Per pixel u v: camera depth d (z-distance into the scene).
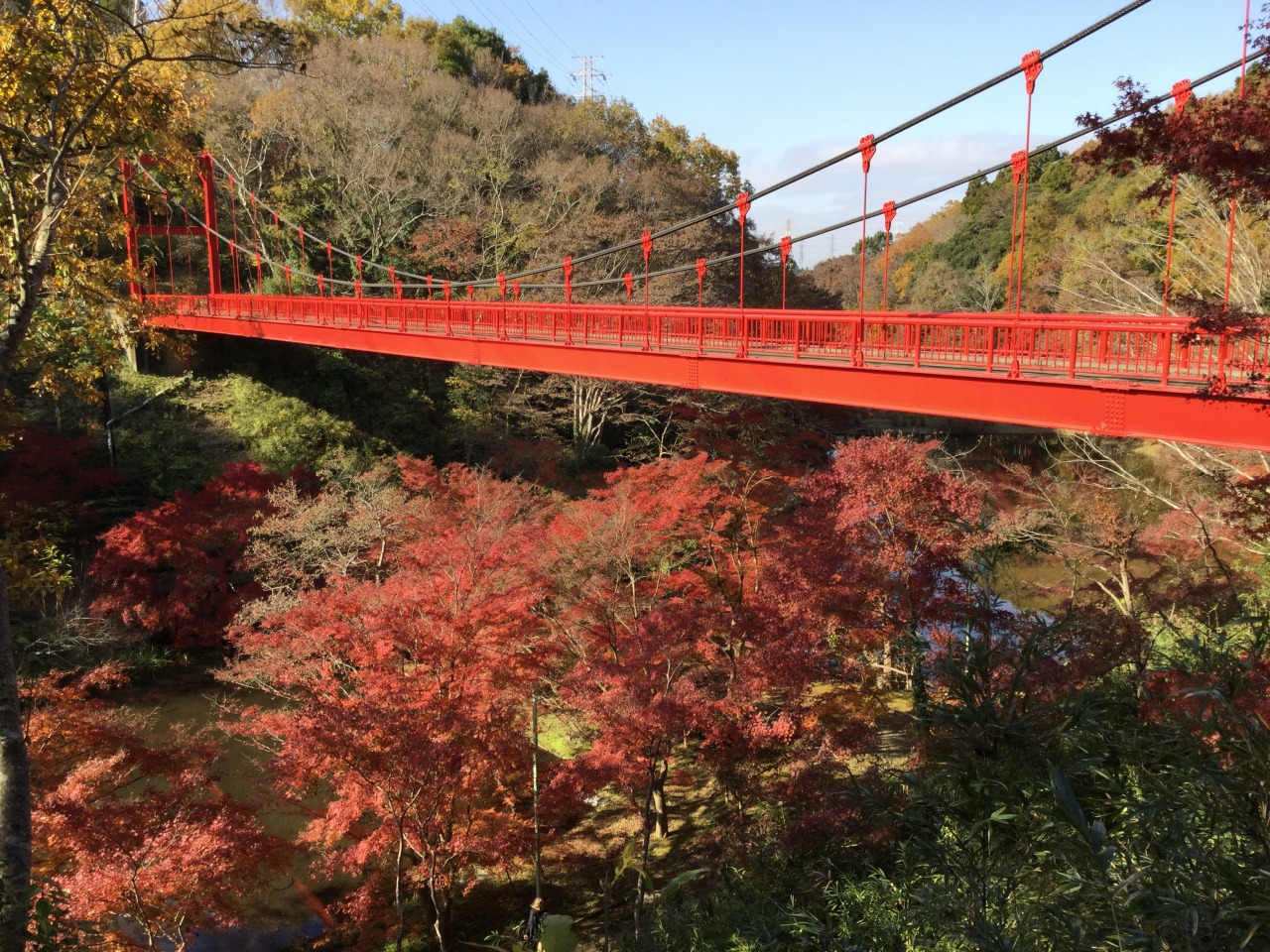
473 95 46.88
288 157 44.19
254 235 46.00
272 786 15.99
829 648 14.48
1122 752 5.37
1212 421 10.60
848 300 69.75
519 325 23.72
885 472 15.52
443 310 25.69
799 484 17.52
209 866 11.22
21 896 5.43
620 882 14.48
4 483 24.97
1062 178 54.06
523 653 14.19
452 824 12.95
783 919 7.34
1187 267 27.11
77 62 10.10
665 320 22.31
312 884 15.60
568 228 40.25
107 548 23.31
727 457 22.97
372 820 15.70
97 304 13.90
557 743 18.38
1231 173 6.73
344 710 11.44
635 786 12.73
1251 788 3.99
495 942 13.42
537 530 18.62
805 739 12.84
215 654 24.34
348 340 29.08
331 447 35.38
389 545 22.80
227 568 24.81
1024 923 3.97
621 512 18.08
